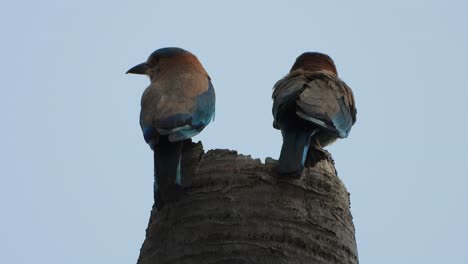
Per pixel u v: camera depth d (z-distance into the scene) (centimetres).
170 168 1142
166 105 1295
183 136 1203
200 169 1122
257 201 1080
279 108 1403
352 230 1152
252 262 1033
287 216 1077
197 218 1077
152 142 1218
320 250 1076
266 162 1126
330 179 1152
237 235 1053
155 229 1120
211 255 1044
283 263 1038
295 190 1105
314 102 1393
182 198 1103
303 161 1148
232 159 1123
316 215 1100
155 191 1145
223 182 1098
